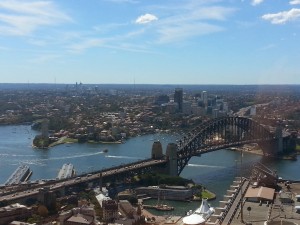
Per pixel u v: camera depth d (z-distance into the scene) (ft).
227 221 506.07
